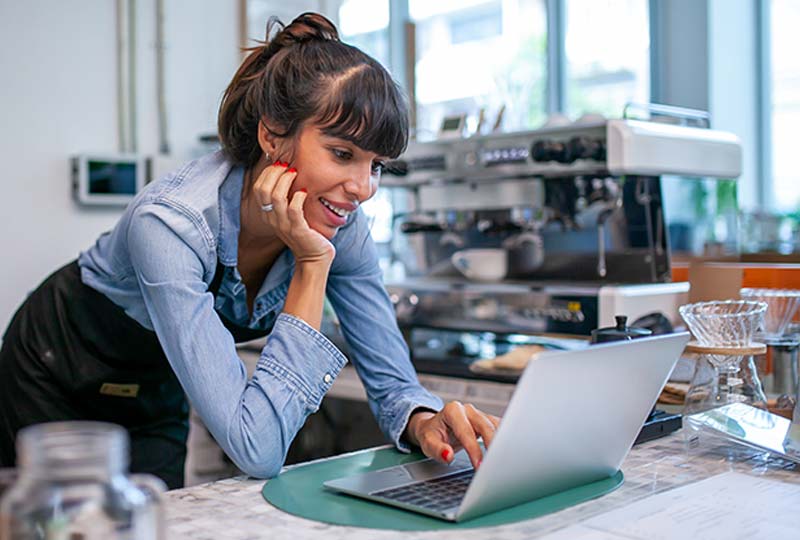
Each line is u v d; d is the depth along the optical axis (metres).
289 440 1.12
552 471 0.95
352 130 1.11
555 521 0.90
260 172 1.23
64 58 2.98
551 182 2.57
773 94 3.46
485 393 2.22
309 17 1.19
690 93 3.38
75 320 1.48
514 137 2.52
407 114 1.17
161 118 3.22
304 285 1.17
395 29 4.11
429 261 2.95
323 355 1.15
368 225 1.38
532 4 3.85
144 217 1.13
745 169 3.45
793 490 1.00
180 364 1.11
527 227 2.63
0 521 0.59
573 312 2.24
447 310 2.55
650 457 1.17
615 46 3.66
